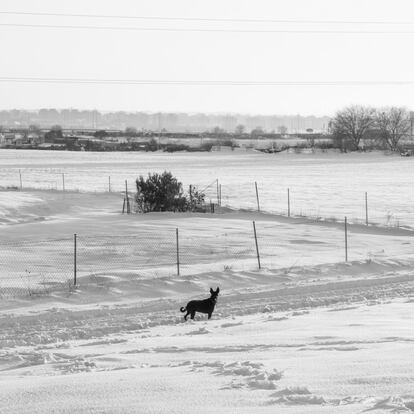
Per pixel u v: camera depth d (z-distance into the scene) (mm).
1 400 7473
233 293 21234
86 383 8203
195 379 8234
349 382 7723
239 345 11859
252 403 6820
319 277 24641
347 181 77062
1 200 45500
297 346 11453
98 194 54188
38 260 26594
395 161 118625
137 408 6715
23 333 15711
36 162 105688
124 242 31406
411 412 6250
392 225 40656
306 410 6406
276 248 31016
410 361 8906
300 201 55812
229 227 37438
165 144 169250
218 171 90312
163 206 45812
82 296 20359
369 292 21250
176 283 22281
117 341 13711
